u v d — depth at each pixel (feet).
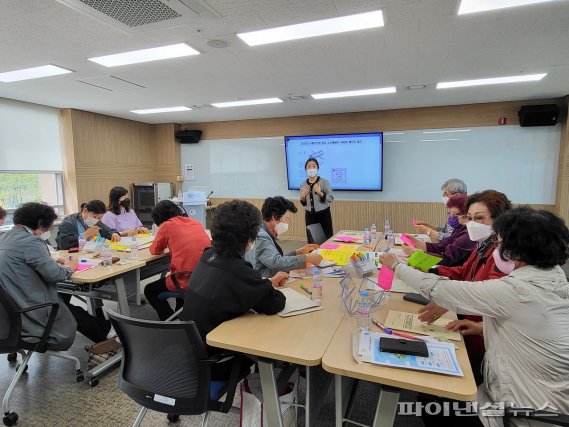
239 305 4.75
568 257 3.66
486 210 5.68
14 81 13.55
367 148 20.07
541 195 17.78
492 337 4.01
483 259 5.56
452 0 7.61
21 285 6.42
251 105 18.48
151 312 10.98
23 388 7.11
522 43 10.03
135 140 23.21
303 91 15.53
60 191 19.20
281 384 4.54
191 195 19.10
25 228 6.82
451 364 3.69
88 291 8.70
